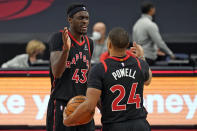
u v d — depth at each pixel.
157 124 15.27
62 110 10.55
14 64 17.27
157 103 15.29
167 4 26.86
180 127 15.27
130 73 9.12
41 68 15.21
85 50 10.80
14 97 15.23
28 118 15.27
